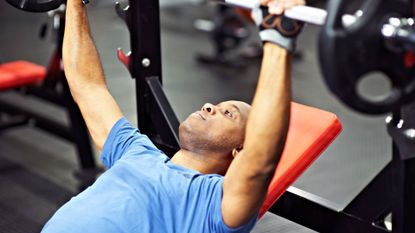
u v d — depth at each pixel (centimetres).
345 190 404
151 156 208
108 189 200
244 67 685
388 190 216
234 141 211
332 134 235
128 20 262
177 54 730
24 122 448
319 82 626
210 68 682
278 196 225
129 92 595
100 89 226
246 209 176
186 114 548
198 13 890
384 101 144
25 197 401
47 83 425
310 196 237
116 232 191
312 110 244
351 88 141
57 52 399
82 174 427
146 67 267
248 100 585
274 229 329
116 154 218
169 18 880
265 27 160
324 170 433
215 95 596
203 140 211
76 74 226
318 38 142
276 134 165
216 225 184
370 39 139
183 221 191
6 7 904
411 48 139
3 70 433
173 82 632
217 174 211
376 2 138
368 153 462
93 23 838
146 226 191
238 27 673
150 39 264
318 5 673
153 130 273
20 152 472
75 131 425
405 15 141
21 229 363
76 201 201
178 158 216
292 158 228
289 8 156
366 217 223
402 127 194
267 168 169
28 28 823
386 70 143
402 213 198
